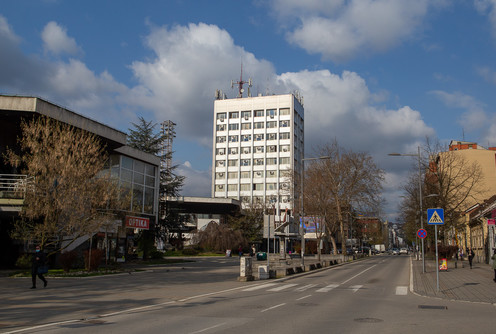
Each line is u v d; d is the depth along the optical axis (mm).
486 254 43500
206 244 68750
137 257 41312
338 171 56094
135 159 40531
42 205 24500
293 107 110938
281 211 105062
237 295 15672
